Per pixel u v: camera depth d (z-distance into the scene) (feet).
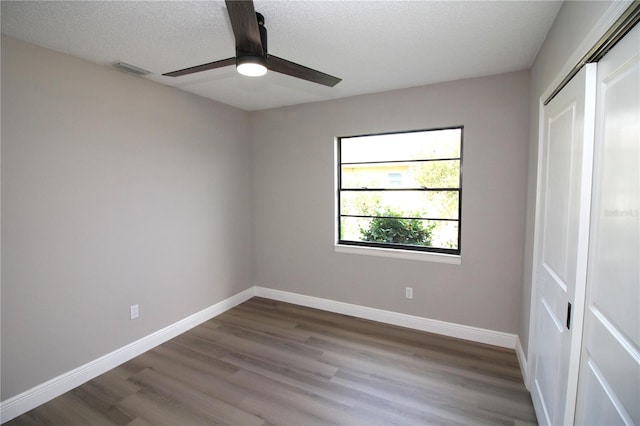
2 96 6.37
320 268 12.27
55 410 6.86
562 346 4.89
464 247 9.68
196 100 10.78
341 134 11.38
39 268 7.00
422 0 5.35
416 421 6.45
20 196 6.67
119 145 8.49
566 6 5.15
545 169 6.57
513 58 7.82
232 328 10.73
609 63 3.68
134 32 6.44
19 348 6.73
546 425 5.71
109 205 8.30
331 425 6.37
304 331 10.48
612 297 3.49
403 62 8.07
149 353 9.14
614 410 3.35
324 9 5.60
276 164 12.84
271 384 7.69
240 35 4.73
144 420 6.55
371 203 11.50
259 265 13.56
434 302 10.25
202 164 11.07
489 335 9.52
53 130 7.16
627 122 3.25
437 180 10.39
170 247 10.00
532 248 7.48
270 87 10.07
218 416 6.64
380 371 8.18
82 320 7.80
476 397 7.14
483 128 9.17
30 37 6.55
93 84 7.88
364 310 11.47
